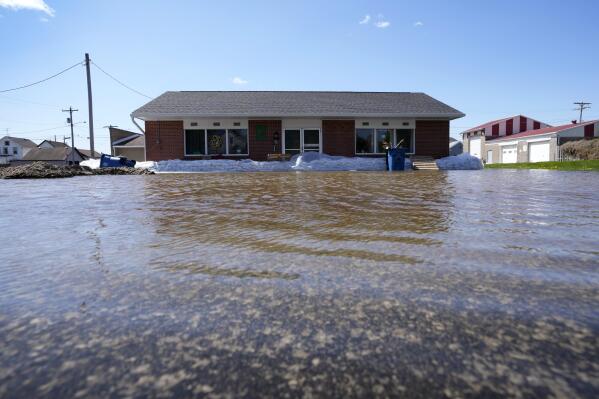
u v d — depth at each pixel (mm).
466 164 16156
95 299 1266
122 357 908
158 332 1034
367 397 765
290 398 761
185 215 3141
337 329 1051
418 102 20219
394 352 932
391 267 1630
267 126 18578
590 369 856
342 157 17406
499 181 7230
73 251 1920
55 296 1294
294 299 1267
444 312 1159
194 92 20922
